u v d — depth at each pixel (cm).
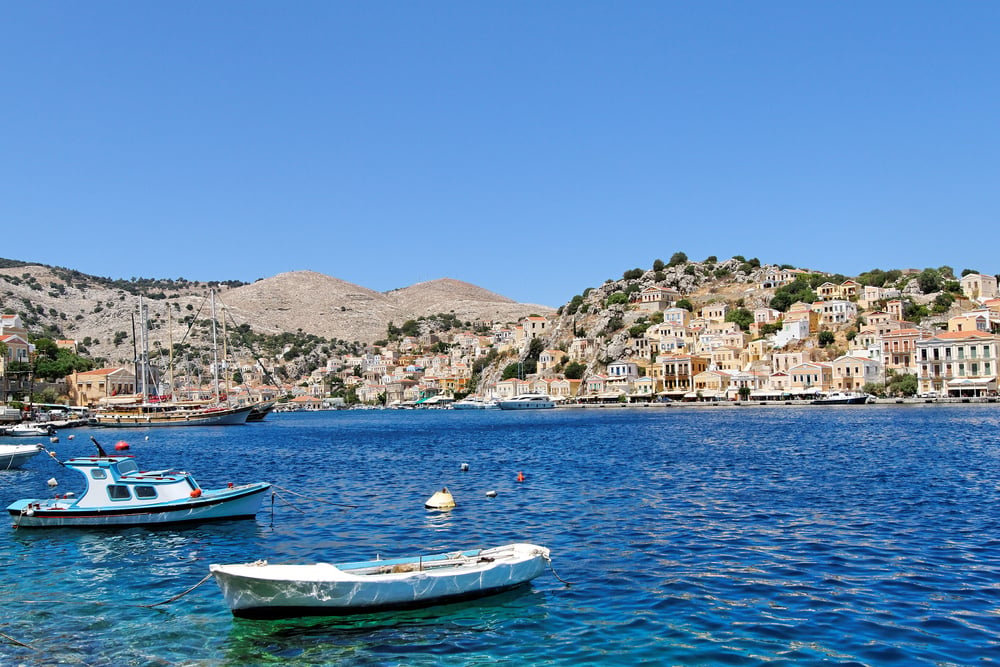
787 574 3103
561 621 2602
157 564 3472
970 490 5094
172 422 17212
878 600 2745
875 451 7894
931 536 3738
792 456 7594
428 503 4869
